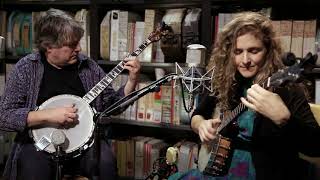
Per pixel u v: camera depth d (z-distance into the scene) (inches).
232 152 51.4
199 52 62.9
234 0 80.3
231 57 53.4
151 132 101.0
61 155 64.0
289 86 47.5
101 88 70.2
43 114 64.9
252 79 52.2
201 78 60.4
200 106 61.8
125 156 91.3
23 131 67.2
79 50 71.2
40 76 71.3
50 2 97.3
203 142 55.3
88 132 66.2
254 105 43.7
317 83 73.4
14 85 69.6
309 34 73.2
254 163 49.7
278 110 42.6
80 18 92.1
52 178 66.1
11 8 105.3
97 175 65.0
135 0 88.0
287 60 44.9
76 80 73.6
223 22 79.7
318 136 45.5
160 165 73.4
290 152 50.2
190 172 54.7
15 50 99.7
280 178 48.8
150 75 96.6
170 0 85.1
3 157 100.2
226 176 51.3
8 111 67.0
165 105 85.7
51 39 67.2
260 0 80.8
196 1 83.3
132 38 87.7
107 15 89.8
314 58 40.2
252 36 49.4
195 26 79.7
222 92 55.6
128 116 90.5
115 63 89.4
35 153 65.8
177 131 97.7
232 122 51.8
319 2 81.9
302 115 46.9
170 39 82.0
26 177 64.3
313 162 56.2
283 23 75.2
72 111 65.8
